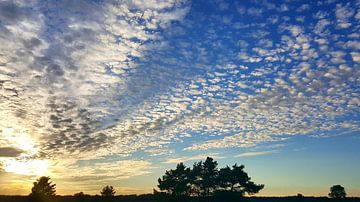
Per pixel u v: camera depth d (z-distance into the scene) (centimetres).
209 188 7369
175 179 7281
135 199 8519
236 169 7238
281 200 11619
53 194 7019
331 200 11875
